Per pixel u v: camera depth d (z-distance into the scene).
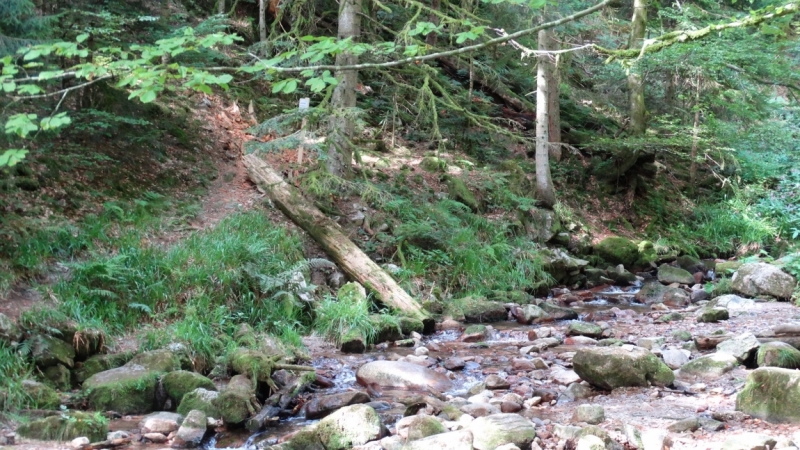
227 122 14.52
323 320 9.68
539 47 15.35
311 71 4.12
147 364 7.03
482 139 17.59
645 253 15.87
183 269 9.39
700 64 15.20
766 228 17.52
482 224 14.26
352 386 7.57
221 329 8.76
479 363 8.44
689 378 7.25
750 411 5.84
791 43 15.14
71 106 11.47
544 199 15.81
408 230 12.43
